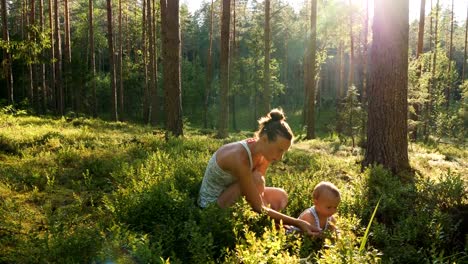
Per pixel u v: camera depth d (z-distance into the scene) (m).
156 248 3.03
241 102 64.19
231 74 45.44
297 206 4.52
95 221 4.17
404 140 8.87
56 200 5.16
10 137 10.14
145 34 38.88
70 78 32.34
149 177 4.82
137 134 14.96
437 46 39.41
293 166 8.79
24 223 4.10
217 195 4.22
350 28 34.25
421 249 3.52
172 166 5.59
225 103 19.53
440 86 40.34
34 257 2.85
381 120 8.80
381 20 8.70
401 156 8.84
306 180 5.30
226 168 4.06
